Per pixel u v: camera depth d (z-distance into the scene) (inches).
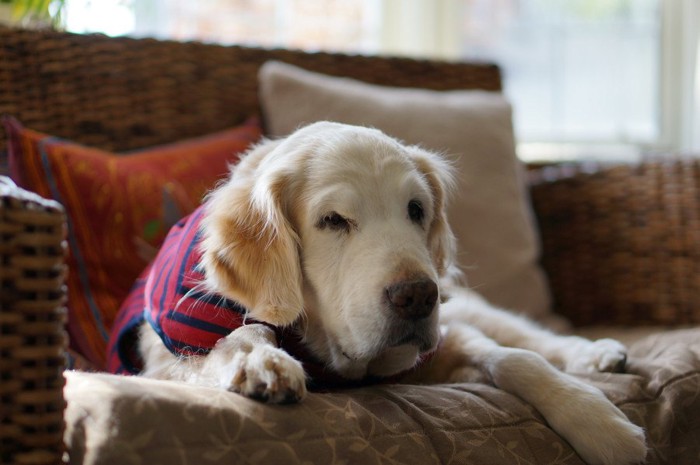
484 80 114.7
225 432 44.1
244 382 48.5
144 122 92.9
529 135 140.0
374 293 54.6
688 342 73.4
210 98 97.2
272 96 96.2
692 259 96.9
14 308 40.9
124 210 77.6
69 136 88.1
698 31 138.5
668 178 98.7
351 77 106.9
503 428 55.0
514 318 83.4
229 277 58.3
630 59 141.5
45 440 41.7
